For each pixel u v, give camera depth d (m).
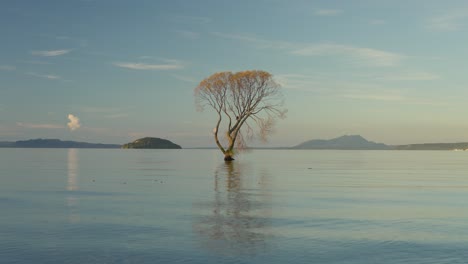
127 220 16.02
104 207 19.20
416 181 34.97
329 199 22.39
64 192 25.52
